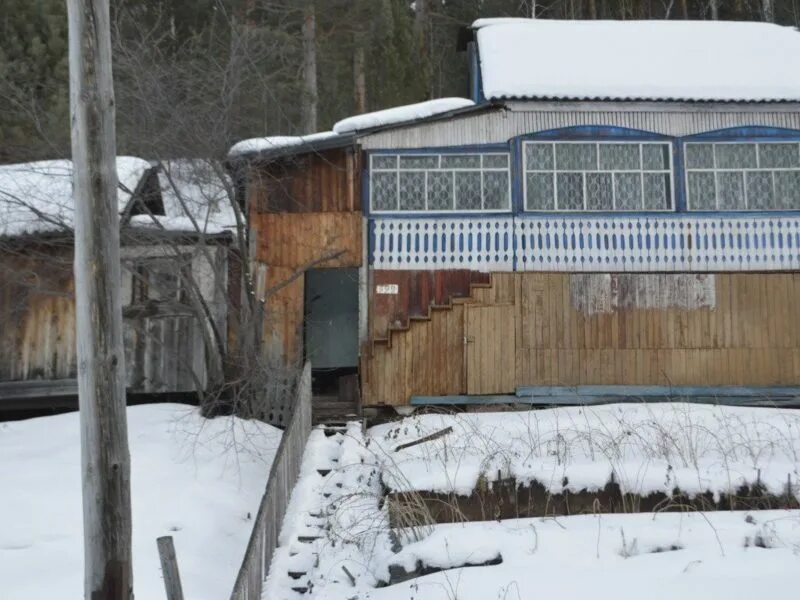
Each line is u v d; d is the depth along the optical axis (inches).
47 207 555.5
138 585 318.3
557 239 571.2
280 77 857.5
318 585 329.4
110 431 242.1
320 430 502.9
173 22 837.8
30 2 853.8
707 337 557.9
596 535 331.9
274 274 567.5
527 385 547.8
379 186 576.1
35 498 409.1
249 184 549.0
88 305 243.6
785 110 585.6
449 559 322.3
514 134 579.2
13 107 710.5
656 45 627.5
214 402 514.0
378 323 562.9
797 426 474.6
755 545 324.8
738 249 573.9
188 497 414.9
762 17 1072.2
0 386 570.6
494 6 1149.1
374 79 1003.9
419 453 445.1
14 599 309.3
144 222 545.0
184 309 551.2
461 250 570.9
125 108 540.1
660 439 438.0
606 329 554.9
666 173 579.5
